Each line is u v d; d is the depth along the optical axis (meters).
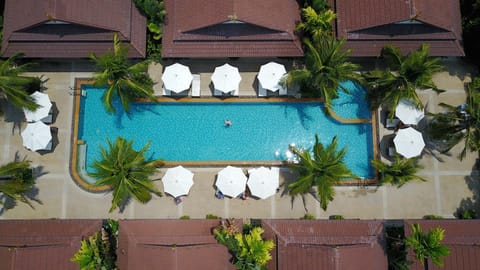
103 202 23.17
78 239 20.45
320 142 23.20
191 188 23.22
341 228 20.83
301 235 20.56
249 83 23.78
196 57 22.23
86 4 20.97
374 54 22.44
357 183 23.38
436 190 23.44
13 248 19.52
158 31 22.66
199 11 21.44
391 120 23.02
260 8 21.11
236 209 23.19
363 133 23.73
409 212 23.31
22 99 21.09
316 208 23.23
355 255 19.64
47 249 20.05
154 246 19.31
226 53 22.25
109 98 20.61
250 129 23.70
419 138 22.06
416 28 22.17
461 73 24.05
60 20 20.39
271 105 23.78
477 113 20.41
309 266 19.73
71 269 20.20
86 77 23.78
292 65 23.84
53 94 23.66
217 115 23.70
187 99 23.47
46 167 23.27
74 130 23.41
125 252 20.08
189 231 20.59
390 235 22.56
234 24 21.84
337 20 22.23
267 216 23.16
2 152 23.31
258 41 22.23
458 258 20.17
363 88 23.69
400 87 21.11
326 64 20.52
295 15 22.23
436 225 21.11
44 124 22.19
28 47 22.05
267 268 20.73
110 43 22.14
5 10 21.91
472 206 23.38
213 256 19.70
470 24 22.83
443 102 23.92
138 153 20.69
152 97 21.77
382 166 21.89
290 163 22.58
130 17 22.22
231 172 22.00
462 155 21.84
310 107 23.80
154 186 22.14
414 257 20.62
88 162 23.47
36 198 23.12
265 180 21.91
